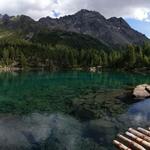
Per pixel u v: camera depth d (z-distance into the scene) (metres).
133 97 51.22
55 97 52.91
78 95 55.50
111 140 26.05
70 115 37.31
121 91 60.78
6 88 67.75
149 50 163.50
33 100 49.44
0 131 29.36
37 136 27.77
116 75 120.50
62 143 25.62
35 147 24.75
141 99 50.19
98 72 146.38
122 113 38.25
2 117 35.88
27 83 81.31
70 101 48.31
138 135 23.70
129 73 136.00
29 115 37.25
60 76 113.69
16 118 35.44
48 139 26.86
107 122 32.91
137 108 41.75
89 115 37.19
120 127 30.56
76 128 30.56
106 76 114.00
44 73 137.00
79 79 96.81
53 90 63.69
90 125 31.67
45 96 54.22
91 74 128.62
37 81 88.38
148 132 24.31
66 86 72.62
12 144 25.50
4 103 46.31
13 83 81.19
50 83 81.06
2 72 148.00
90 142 25.73
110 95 55.16
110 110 40.50
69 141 26.14
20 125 31.97
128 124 31.91
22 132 29.17
